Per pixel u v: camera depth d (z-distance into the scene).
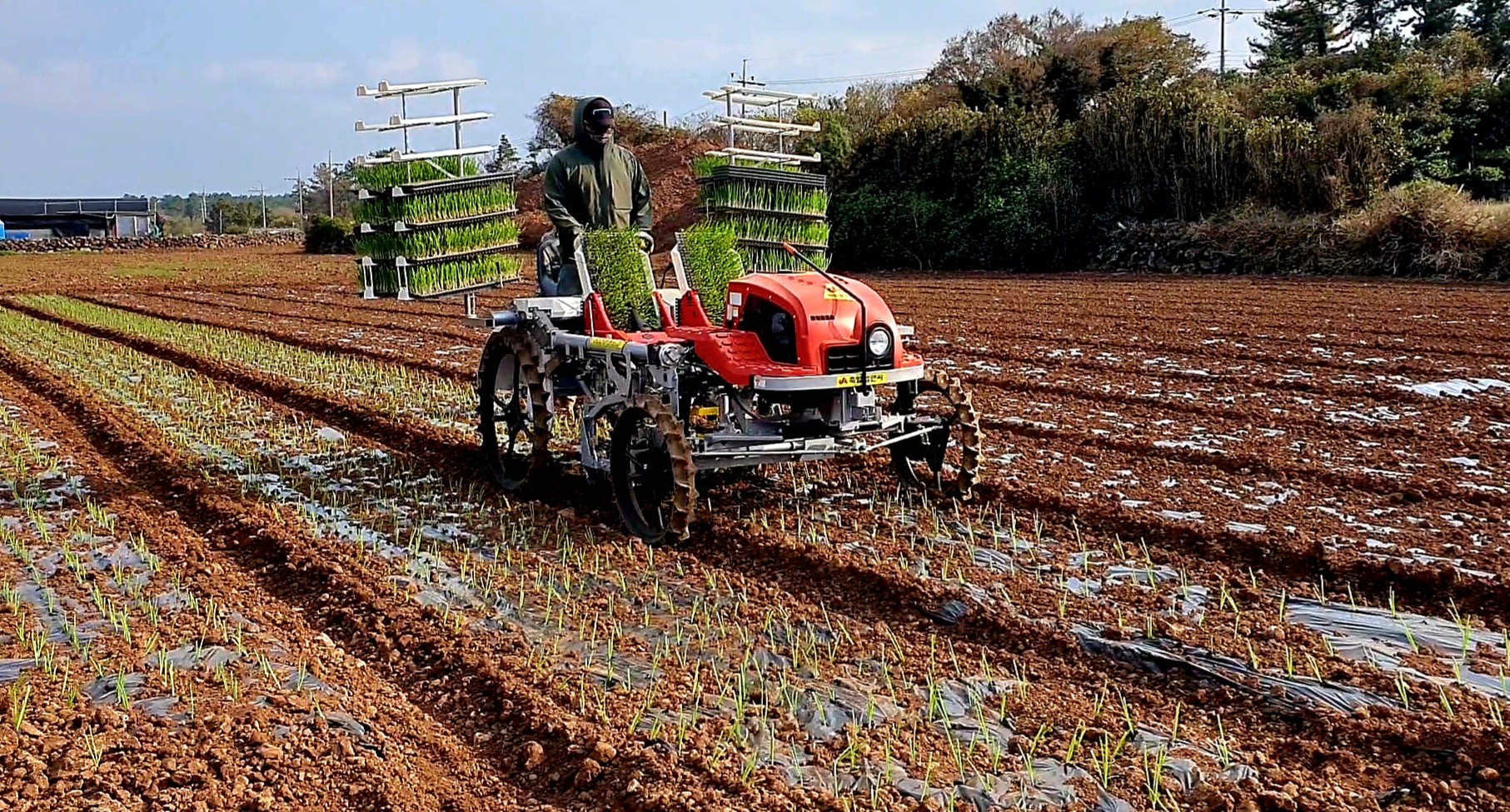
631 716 4.04
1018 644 4.63
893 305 19.08
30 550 6.04
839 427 5.99
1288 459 7.56
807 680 4.33
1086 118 27.05
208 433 9.15
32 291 26.84
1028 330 15.23
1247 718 3.97
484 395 7.54
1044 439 8.40
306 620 5.12
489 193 8.24
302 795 3.55
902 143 30.31
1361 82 27.11
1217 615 4.84
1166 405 9.57
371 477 7.66
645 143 47.12
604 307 6.70
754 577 5.51
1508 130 26.73
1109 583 5.26
